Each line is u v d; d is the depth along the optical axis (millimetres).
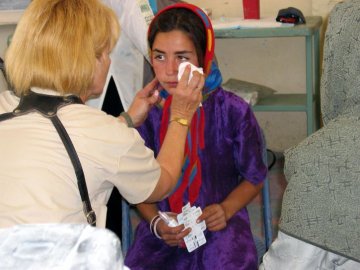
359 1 1292
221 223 1628
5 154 1091
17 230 736
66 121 1125
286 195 1349
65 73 1146
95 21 1188
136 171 1186
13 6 2691
